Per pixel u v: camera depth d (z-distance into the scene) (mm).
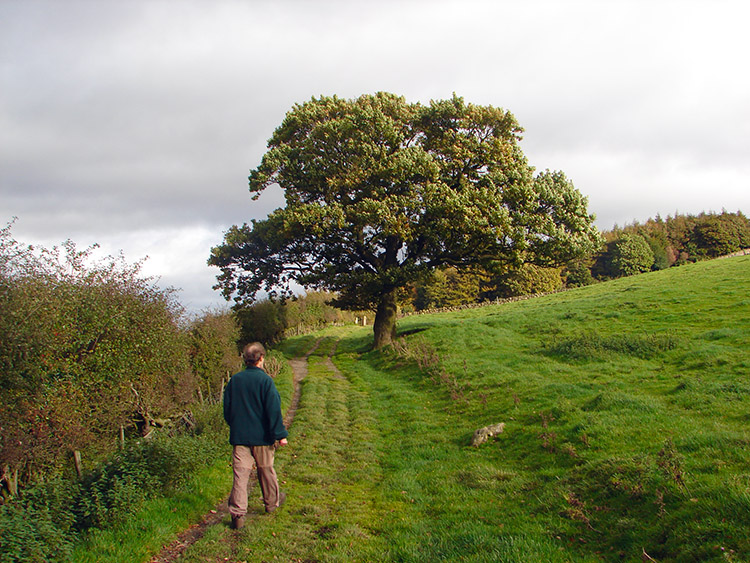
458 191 29422
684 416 10281
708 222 88125
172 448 8336
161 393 14438
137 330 11484
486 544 6297
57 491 6145
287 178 31062
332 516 7750
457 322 33375
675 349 17359
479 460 10570
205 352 20234
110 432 10547
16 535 4898
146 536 6359
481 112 30453
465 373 19141
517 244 27734
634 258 79312
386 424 14930
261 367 7582
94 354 9969
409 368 24078
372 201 27391
